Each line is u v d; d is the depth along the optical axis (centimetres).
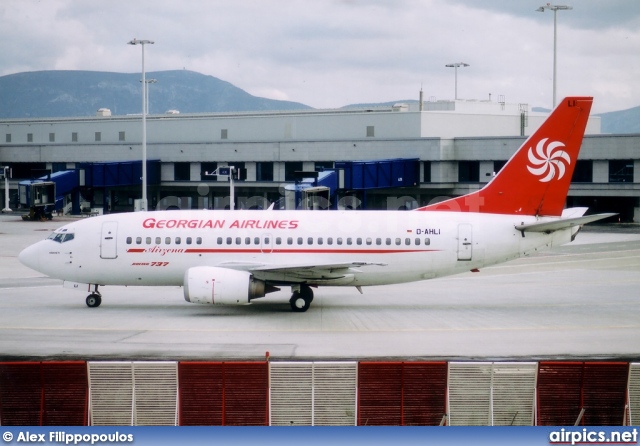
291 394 6041
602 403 6044
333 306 11294
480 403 6066
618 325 9881
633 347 8556
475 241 10788
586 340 8931
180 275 10850
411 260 10769
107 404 6050
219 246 10750
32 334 9156
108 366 6050
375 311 10875
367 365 6028
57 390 6025
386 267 10762
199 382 6003
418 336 9119
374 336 9100
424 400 6034
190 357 7988
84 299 11844
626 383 6025
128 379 6056
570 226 10600
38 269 10981
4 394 6016
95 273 10881
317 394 6044
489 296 12400
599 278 14738
